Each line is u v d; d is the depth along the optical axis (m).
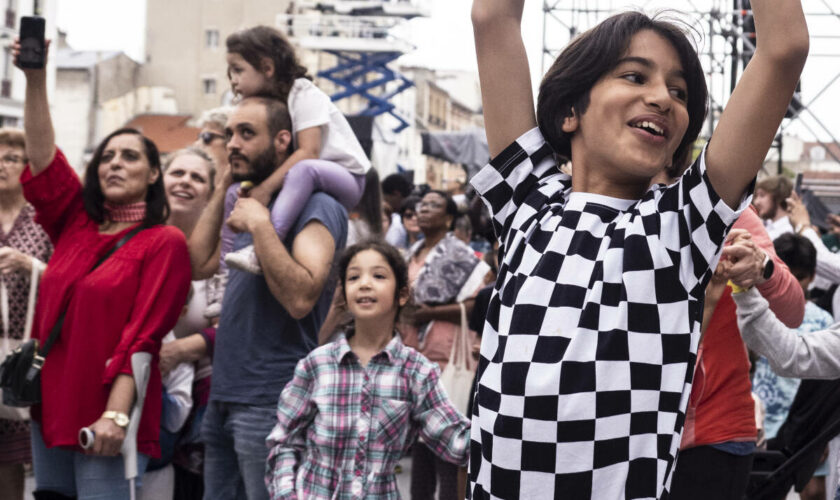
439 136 23.41
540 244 1.86
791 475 3.98
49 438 3.94
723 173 1.76
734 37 17.42
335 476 3.73
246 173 4.24
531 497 1.74
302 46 31.89
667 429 1.73
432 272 6.38
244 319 3.98
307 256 3.94
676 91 1.89
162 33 58.41
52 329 4.00
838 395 3.91
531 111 2.04
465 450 3.76
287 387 3.82
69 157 55.00
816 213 16.33
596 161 1.88
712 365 3.38
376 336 3.97
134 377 3.89
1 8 39.69
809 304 5.66
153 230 4.11
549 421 1.73
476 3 2.05
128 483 3.93
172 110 58.19
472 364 6.29
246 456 3.93
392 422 3.79
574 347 1.74
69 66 55.06
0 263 4.93
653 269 1.75
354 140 4.48
